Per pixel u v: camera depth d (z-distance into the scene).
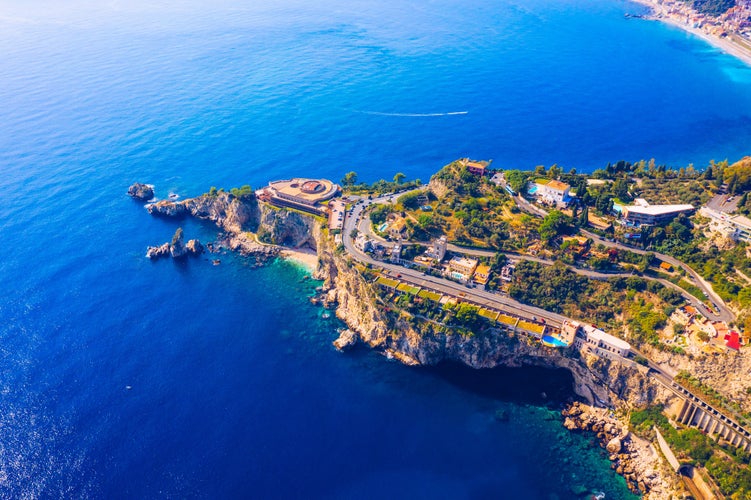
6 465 160.12
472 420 182.25
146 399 184.12
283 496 155.00
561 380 197.62
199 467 162.00
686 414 170.12
